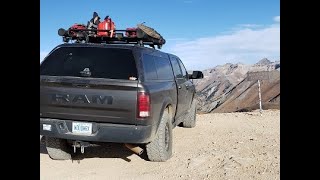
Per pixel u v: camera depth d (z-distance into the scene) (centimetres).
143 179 400
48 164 458
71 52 445
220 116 1016
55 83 412
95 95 403
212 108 14225
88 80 405
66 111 412
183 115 666
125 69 424
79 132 411
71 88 409
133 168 445
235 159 462
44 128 421
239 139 633
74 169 440
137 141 404
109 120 404
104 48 442
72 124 412
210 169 432
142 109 400
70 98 409
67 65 438
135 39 510
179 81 614
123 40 521
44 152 522
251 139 629
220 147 560
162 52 573
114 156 502
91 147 550
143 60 445
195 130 745
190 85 707
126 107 399
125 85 398
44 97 418
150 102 408
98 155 506
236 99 13612
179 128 772
